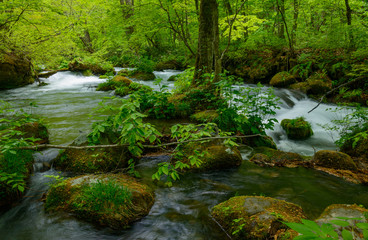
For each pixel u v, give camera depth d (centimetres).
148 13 1103
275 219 246
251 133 575
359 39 1057
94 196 296
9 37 970
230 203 297
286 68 1228
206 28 751
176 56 2189
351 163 424
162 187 373
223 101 636
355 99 867
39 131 496
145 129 256
